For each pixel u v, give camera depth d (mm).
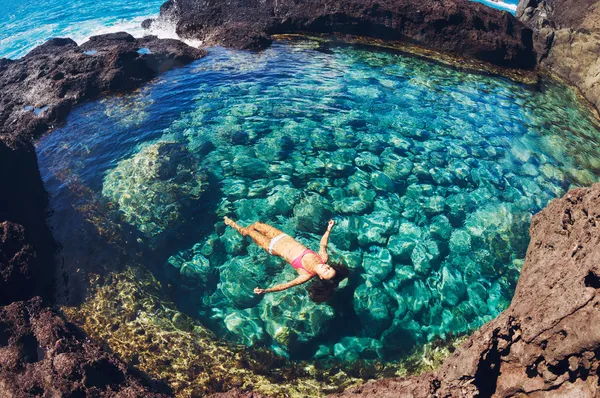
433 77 14844
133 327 7062
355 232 8625
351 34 17656
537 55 16109
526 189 10047
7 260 7422
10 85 14852
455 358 5285
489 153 11133
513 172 10547
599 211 5340
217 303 7625
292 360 6750
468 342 5332
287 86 13742
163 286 7926
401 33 16953
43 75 14695
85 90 13758
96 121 12391
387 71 15047
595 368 4422
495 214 9258
